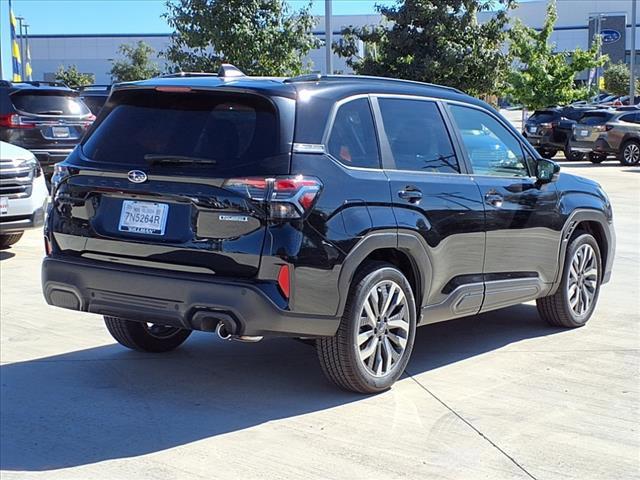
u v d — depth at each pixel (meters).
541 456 4.34
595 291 7.14
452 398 5.21
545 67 33.78
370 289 5.02
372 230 4.94
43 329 6.85
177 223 4.73
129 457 4.31
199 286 4.58
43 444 4.48
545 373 5.74
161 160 4.82
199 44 17.31
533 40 35.16
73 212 5.10
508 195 6.11
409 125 5.57
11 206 9.48
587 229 7.22
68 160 5.22
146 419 4.84
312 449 4.40
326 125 4.92
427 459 4.29
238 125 4.80
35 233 12.17
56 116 15.34
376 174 5.12
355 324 4.97
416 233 5.25
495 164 6.18
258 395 5.26
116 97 5.30
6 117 14.93
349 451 4.38
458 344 6.50
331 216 4.75
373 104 5.34
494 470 4.16
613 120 26.03
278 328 4.62
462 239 5.66
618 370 5.81
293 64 17.91
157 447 4.44
